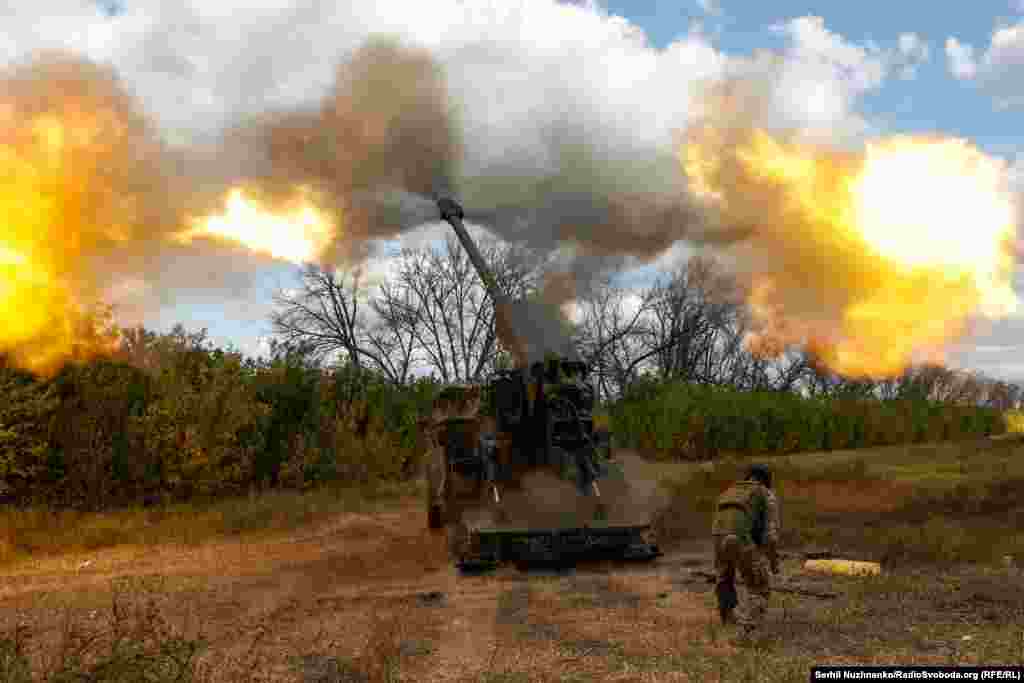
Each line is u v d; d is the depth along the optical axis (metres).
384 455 24.33
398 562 11.60
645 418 35.78
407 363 46.22
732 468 20.20
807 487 18.44
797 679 5.71
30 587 10.72
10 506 16.94
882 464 25.12
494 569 10.82
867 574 9.13
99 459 18.25
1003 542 10.66
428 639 7.53
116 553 13.35
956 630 6.85
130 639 6.05
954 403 44.56
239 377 21.67
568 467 11.52
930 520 12.88
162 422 19.34
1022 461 23.48
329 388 24.78
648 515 11.57
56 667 5.87
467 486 12.36
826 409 39.31
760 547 7.05
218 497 20.33
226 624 8.30
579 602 8.79
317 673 6.55
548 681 6.07
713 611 8.01
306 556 12.59
